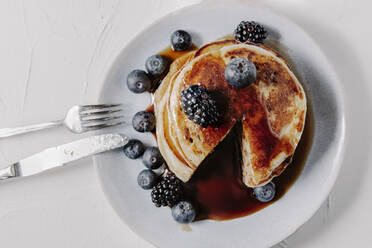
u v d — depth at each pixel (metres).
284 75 0.33
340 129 0.35
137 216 0.36
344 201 0.37
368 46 0.38
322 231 0.37
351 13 0.38
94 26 0.39
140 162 0.37
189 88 0.30
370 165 0.37
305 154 0.36
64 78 0.39
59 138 0.38
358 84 0.38
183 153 0.34
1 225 0.39
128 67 0.37
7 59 0.39
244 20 0.36
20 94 0.39
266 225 0.36
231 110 0.33
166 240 0.36
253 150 0.33
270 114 0.33
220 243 0.36
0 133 0.37
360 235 0.37
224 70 0.33
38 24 0.39
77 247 0.39
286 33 0.36
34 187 0.38
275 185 0.36
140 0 0.39
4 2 0.39
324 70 0.35
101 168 0.36
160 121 0.35
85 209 0.38
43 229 0.39
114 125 0.37
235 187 0.37
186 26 0.37
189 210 0.35
